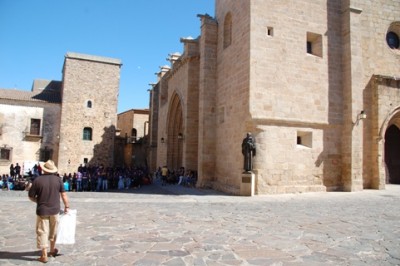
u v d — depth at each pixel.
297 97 16.92
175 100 29.83
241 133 16.84
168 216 9.62
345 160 17.52
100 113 36.19
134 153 45.22
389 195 15.38
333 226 8.28
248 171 15.52
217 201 13.31
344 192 16.69
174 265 5.23
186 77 25.00
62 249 6.09
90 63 36.28
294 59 17.08
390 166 20.17
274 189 15.88
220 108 20.08
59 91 39.19
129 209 10.90
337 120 17.81
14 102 33.81
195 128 24.45
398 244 6.59
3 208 10.69
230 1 19.30
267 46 16.58
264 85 16.31
